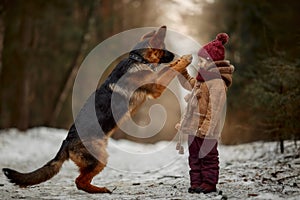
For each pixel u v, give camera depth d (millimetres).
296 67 14242
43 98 35781
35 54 30969
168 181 11609
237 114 20094
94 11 30422
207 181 9266
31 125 35219
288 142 16078
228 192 9297
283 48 17969
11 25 29141
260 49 21344
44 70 34688
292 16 22406
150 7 27109
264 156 14484
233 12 24766
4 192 10062
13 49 29422
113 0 29312
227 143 19719
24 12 28469
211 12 24984
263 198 8523
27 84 28141
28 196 9539
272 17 22453
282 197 8609
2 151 19469
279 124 14148
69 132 10164
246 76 19031
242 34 24062
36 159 18141
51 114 32719
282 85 14109
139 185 11227
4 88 31594
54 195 9711
